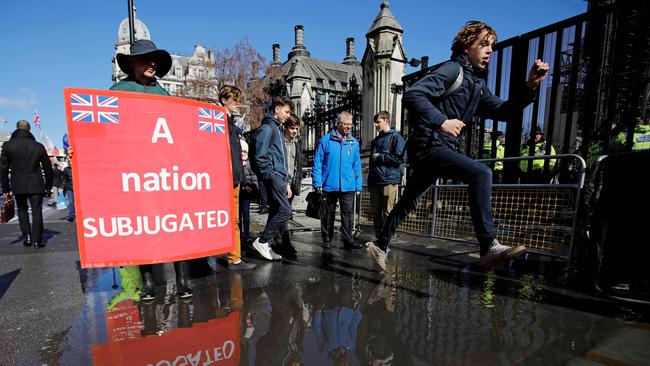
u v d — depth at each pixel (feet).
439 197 16.22
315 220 24.59
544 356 5.49
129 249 7.84
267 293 8.75
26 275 10.56
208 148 8.95
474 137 17.88
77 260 12.71
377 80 25.31
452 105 7.70
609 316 7.15
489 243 7.25
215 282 9.78
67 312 7.50
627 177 7.63
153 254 8.08
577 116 13.78
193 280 10.02
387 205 14.46
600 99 12.52
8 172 15.01
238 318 7.14
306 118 39.65
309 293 8.75
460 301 8.09
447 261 12.24
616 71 11.97
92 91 7.50
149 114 8.04
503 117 8.52
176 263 8.55
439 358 5.45
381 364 5.27
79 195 7.38
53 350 5.75
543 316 7.17
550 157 11.50
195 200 8.69
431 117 7.09
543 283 9.52
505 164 15.19
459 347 5.82
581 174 10.61
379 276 10.34
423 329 6.55
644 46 11.32
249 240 16.24
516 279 9.96
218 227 9.11
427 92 7.32
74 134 7.34
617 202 7.75
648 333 6.34
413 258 12.75
